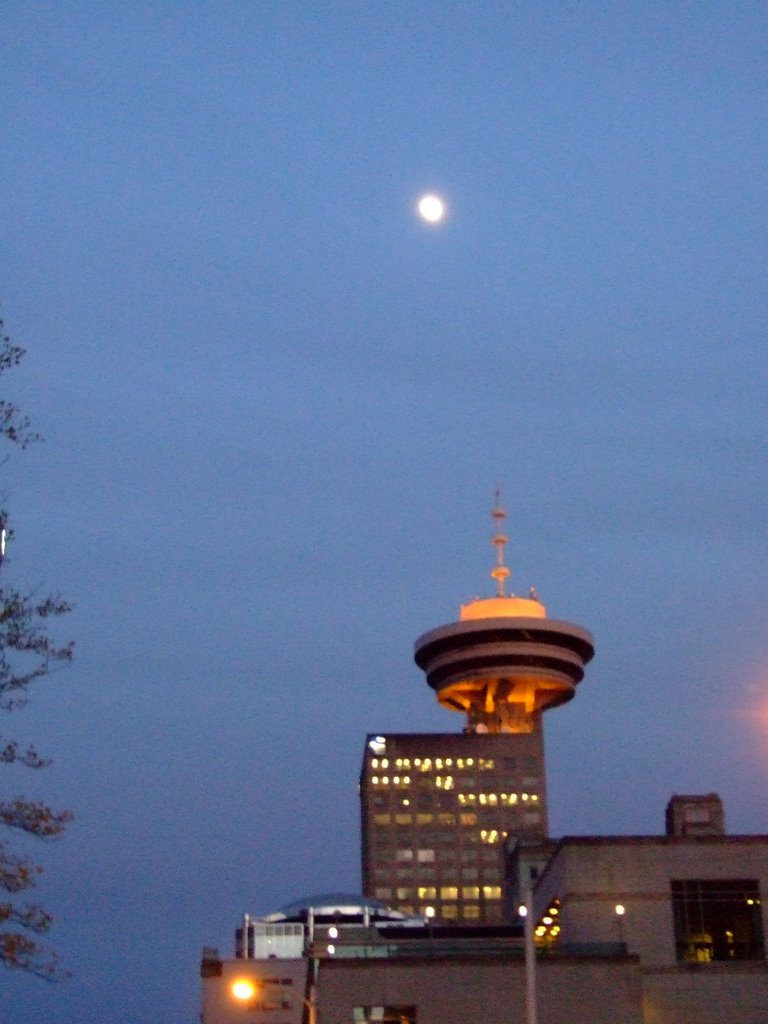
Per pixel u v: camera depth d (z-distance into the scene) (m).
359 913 155.12
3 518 42.78
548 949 96.19
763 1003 96.25
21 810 41.28
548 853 146.88
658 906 101.31
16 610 41.78
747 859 102.69
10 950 40.12
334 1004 89.69
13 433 44.16
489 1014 89.56
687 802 137.00
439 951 96.88
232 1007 144.62
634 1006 89.75
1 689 41.62
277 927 154.62
